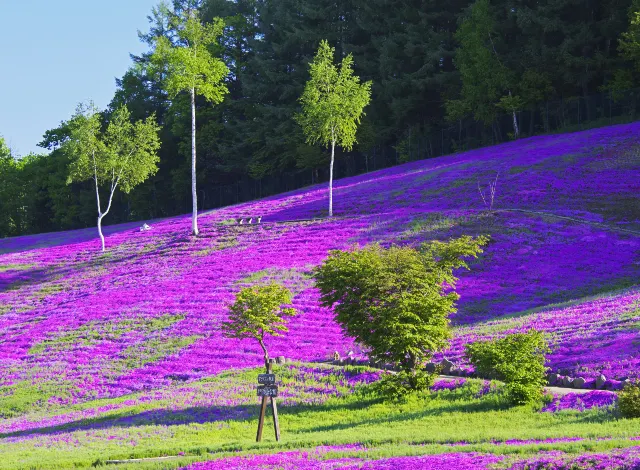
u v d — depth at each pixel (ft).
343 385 101.76
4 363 138.62
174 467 62.95
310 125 216.95
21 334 155.12
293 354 123.13
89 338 145.89
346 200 222.69
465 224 174.40
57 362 134.92
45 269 211.82
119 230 282.77
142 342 139.03
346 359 112.68
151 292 167.84
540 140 254.47
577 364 87.76
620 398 68.64
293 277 161.68
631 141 220.23
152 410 100.42
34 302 180.65
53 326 156.76
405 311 92.68
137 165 241.35
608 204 176.65
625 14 265.54
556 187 193.77
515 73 285.02
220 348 130.41
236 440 79.25
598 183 191.93
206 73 223.92
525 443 59.00
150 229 244.63
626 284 132.36
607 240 154.71
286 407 94.73
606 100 266.57
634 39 243.81
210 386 110.52
